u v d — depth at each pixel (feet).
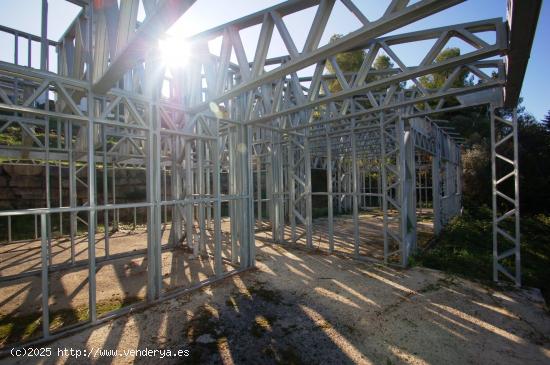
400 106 16.31
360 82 12.97
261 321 11.73
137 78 16.28
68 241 27.53
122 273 17.99
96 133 22.41
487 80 12.79
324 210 50.29
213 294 14.51
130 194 40.78
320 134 23.90
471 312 12.50
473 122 73.20
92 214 11.53
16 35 13.65
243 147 18.84
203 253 21.86
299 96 17.38
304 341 10.30
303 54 9.34
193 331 10.96
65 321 11.84
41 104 30.30
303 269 18.57
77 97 14.01
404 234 18.86
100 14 10.06
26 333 10.89
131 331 10.96
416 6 7.02
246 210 18.80
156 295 13.74
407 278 16.75
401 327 11.25
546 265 19.72
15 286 15.85
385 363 9.07
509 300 13.70
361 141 33.01
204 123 16.67
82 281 16.62
